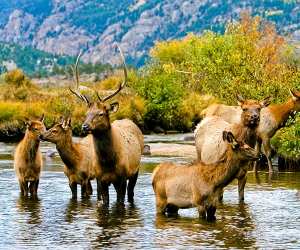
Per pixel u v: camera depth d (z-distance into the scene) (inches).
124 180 1309.1
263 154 1919.3
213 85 2659.9
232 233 1091.9
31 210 1283.2
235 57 2566.4
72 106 3297.2
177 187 1186.0
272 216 1216.2
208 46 2792.8
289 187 1526.8
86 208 1298.0
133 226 1143.6
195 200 1165.1
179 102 3427.7
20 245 1032.8
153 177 1229.1
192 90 3690.9
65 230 1123.3
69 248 1015.6
